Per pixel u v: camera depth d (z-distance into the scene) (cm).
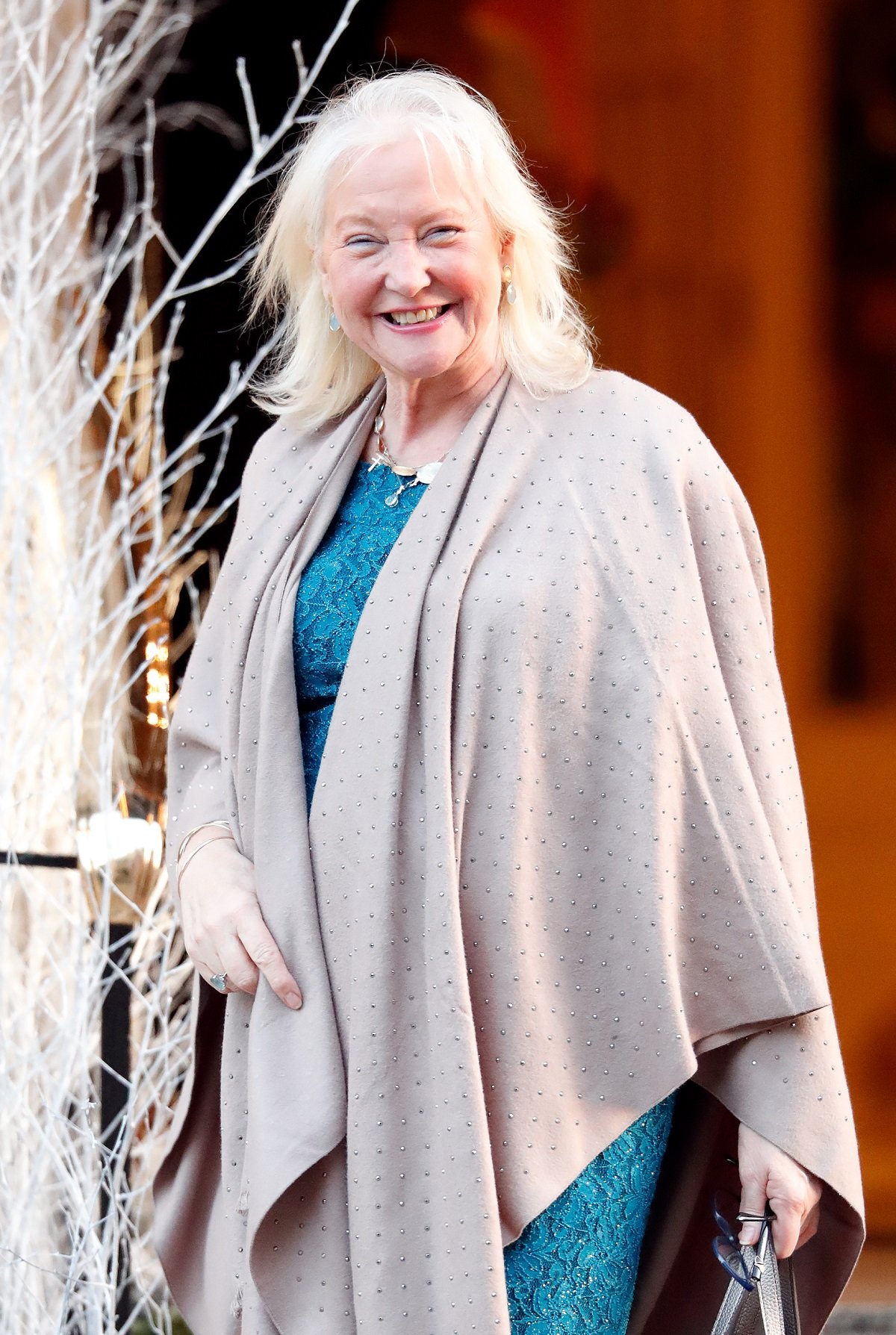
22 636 500
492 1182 337
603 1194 364
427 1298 340
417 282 359
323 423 418
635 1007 355
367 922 351
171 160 830
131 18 713
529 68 1369
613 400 386
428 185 362
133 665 521
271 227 410
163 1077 480
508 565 362
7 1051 457
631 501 371
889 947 1334
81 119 536
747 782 365
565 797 357
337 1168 353
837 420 1517
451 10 1305
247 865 383
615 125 1450
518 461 376
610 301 1481
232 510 801
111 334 606
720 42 1460
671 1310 409
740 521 386
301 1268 354
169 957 519
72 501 507
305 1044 356
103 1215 487
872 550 1515
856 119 1489
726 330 1502
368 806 357
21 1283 444
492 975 350
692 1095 405
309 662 381
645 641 359
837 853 1391
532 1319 353
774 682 381
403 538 372
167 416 812
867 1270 891
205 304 820
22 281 490
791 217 1497
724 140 1470
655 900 354
